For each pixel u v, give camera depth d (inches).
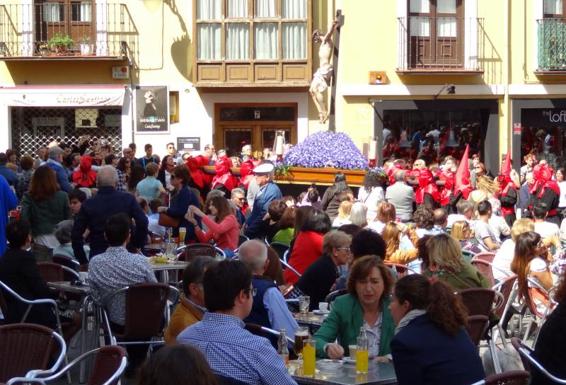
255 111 1011.3
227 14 994.7
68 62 999.0
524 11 1033.5
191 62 1008.2
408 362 235.8
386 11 1016.2
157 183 681.0
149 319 365.1
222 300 221.3
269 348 220.8
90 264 372.2
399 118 1027.3
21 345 271.3
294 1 991.6
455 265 372.2
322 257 374.3
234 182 820.0
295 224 462.6
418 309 243.8
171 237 549.6
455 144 1033.5
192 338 220.7
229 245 508.1
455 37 1032.8
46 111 1006.4
